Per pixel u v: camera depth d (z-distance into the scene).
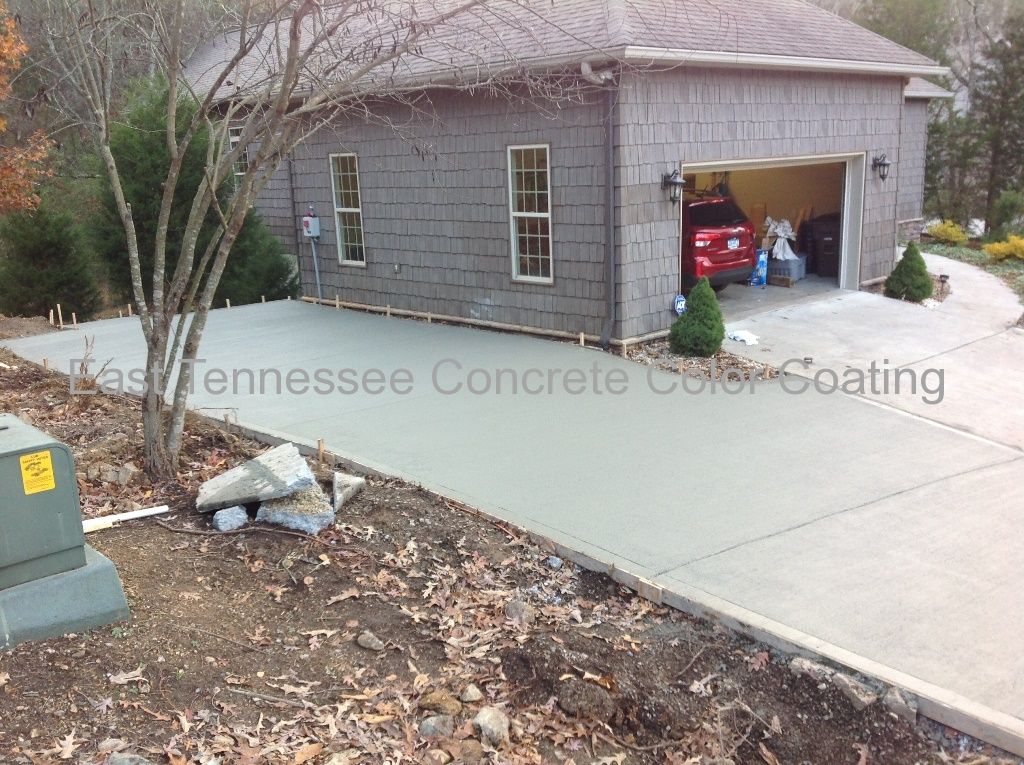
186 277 6.15
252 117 6.20
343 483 6.00
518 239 11.77
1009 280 16.31
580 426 8.10
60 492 4.10
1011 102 23.27
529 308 11.79
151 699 3.79
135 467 6.25
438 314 13.15
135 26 7.54
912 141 20.97
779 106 12.16
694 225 12.71
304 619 4.62
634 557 5.41
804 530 5.85
